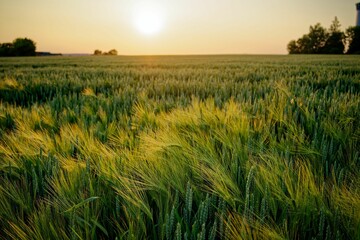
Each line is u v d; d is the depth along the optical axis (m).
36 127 2.43
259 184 1.15
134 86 5.78
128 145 1.82
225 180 1.19
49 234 1.00
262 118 2.26
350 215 1.00
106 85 6.20
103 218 1.16
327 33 74.81
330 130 1.92
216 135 1.75
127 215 1.07
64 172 1.44
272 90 3.85
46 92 5.56
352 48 68.31
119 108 3.20
